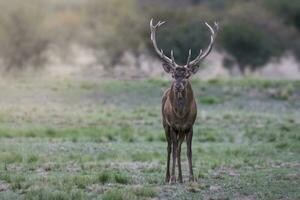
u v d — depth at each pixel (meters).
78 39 183.88
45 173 56.75
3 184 52.12
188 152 53.22
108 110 100.88
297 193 49.91
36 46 164.00
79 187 50.69
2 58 162.50
